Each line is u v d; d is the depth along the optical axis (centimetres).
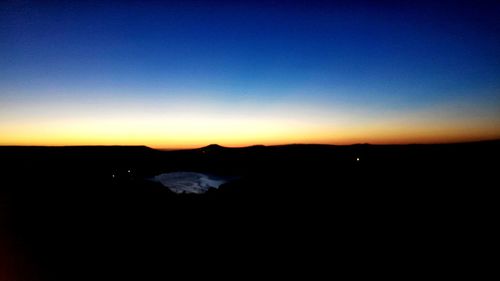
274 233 1052
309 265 753
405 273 679
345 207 1409
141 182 2812
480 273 658
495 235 879
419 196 1506
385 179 2133
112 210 1505
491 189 1490
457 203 1291
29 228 1133
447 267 696
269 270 729
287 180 2483
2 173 3095
